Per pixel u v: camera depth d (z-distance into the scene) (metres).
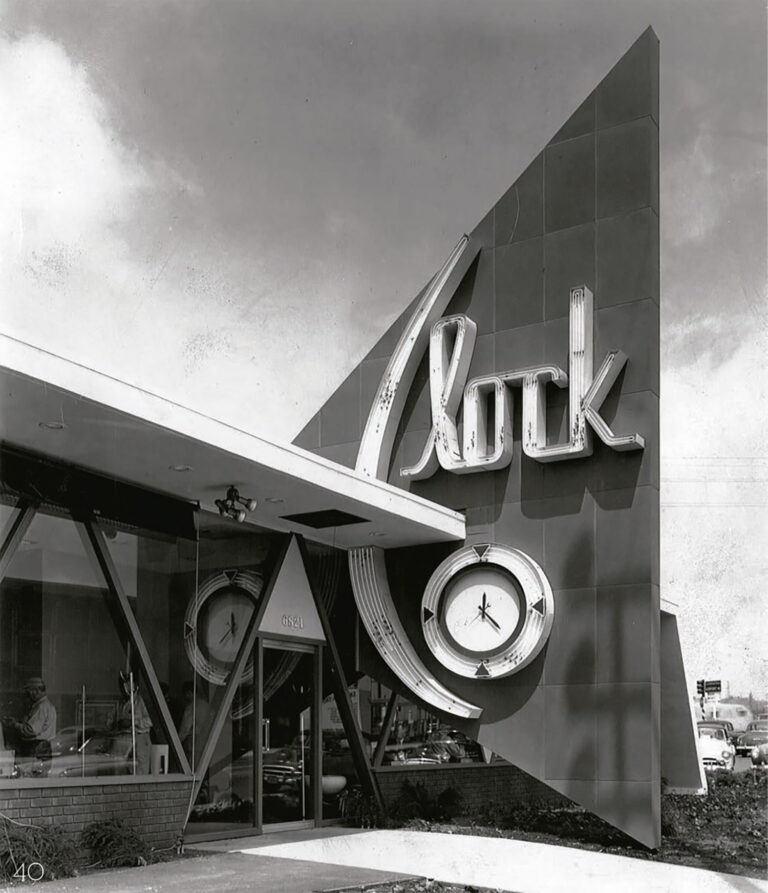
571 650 12.13
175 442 9.28
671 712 15.11
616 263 12.63
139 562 10.88
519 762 12.23
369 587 13.87
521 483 12.92
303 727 13.06
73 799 9.41
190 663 11.32
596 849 11.12
